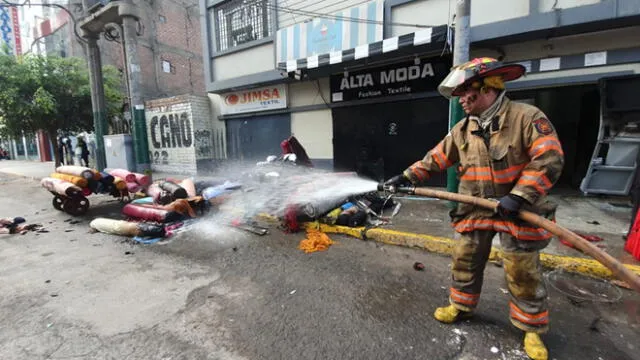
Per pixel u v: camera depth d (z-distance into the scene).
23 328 2.52
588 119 6.70
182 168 10.77
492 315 2.51
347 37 7.12
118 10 9.50
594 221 4.35
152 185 6.19
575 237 1.63
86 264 3.79
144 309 2.75
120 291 3.09
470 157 2.08
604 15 4.77
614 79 5.08
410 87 6.93
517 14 5.47
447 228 4.32
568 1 5.11
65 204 6.04
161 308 2.76
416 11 6.42
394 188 2.44
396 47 5.89
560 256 3.31
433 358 2.06
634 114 5.18
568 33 5.32
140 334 2.40
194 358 2.12
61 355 2.19
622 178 5.33
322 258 3.75
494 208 1.90
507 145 1.89
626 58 5.10
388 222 4.66
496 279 3.11
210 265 3.66
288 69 7.33
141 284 3.22
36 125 11.19
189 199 5.44
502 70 1.84
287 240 4.42
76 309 2.78
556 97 7.07
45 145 21.05
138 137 10.26
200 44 18.00
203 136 10.57
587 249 1.59
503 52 5.93
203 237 4.64
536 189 1.74
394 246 4.05
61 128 12.01
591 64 5.32
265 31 8.84
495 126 1.92
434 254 3.76
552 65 5.58
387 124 7.43
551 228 1.70
